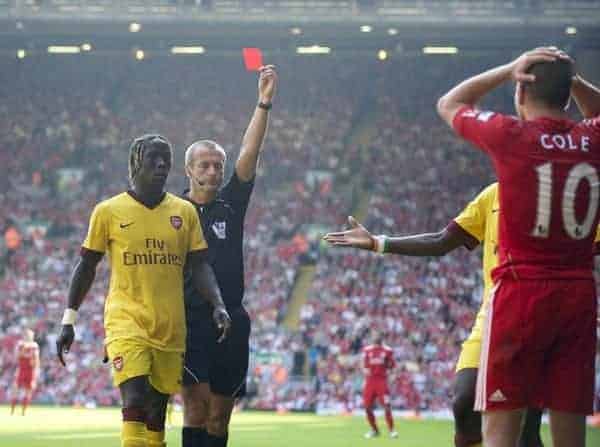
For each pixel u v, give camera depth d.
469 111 16.41
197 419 27.44
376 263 127.19
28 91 163.38
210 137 156.50
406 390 104.94
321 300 121.88
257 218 138.75
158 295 24.55
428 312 118.81
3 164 149.50
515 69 16.28
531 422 26.34
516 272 16.19
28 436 62.00
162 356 24.55
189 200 28.09
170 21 140.62
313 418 90.00
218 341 24.97
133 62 166.75
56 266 130.62
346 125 157.38
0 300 124.94
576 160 15.95
